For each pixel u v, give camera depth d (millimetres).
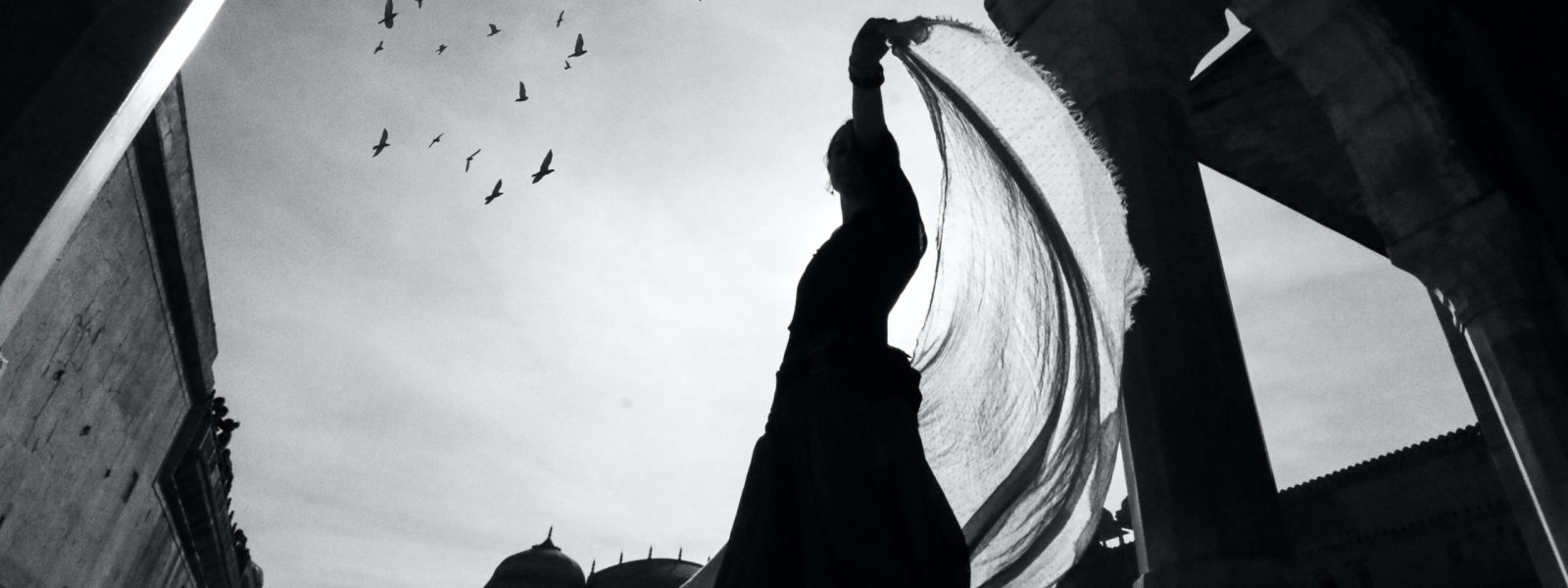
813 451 1500
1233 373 4156
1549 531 4930
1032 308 1661
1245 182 9766
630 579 43219
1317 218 9766
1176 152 4777
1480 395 6633
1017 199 1655
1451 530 28094
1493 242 5348
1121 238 1346
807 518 1458
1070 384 1542
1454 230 5504
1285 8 6160
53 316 13938
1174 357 4145
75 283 14367
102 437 18750
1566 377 5020
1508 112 6602
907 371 1624
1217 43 5406
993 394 1784
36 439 15328
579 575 45469
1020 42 5434
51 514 17391
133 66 2137
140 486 22766
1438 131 5555
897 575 1359
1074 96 5051
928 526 1422
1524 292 5246
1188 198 4629
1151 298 4320
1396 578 28922
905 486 1457
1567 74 7137
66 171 1955
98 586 22688
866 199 1764
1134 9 5090
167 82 2328
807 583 1402
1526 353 5102
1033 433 1658
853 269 1649
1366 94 5848
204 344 22859
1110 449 1383
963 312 1904
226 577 38406
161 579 29734
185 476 25766
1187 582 3605
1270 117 9180
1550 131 6996
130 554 24656
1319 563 31500
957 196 1926
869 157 1771
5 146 1897
